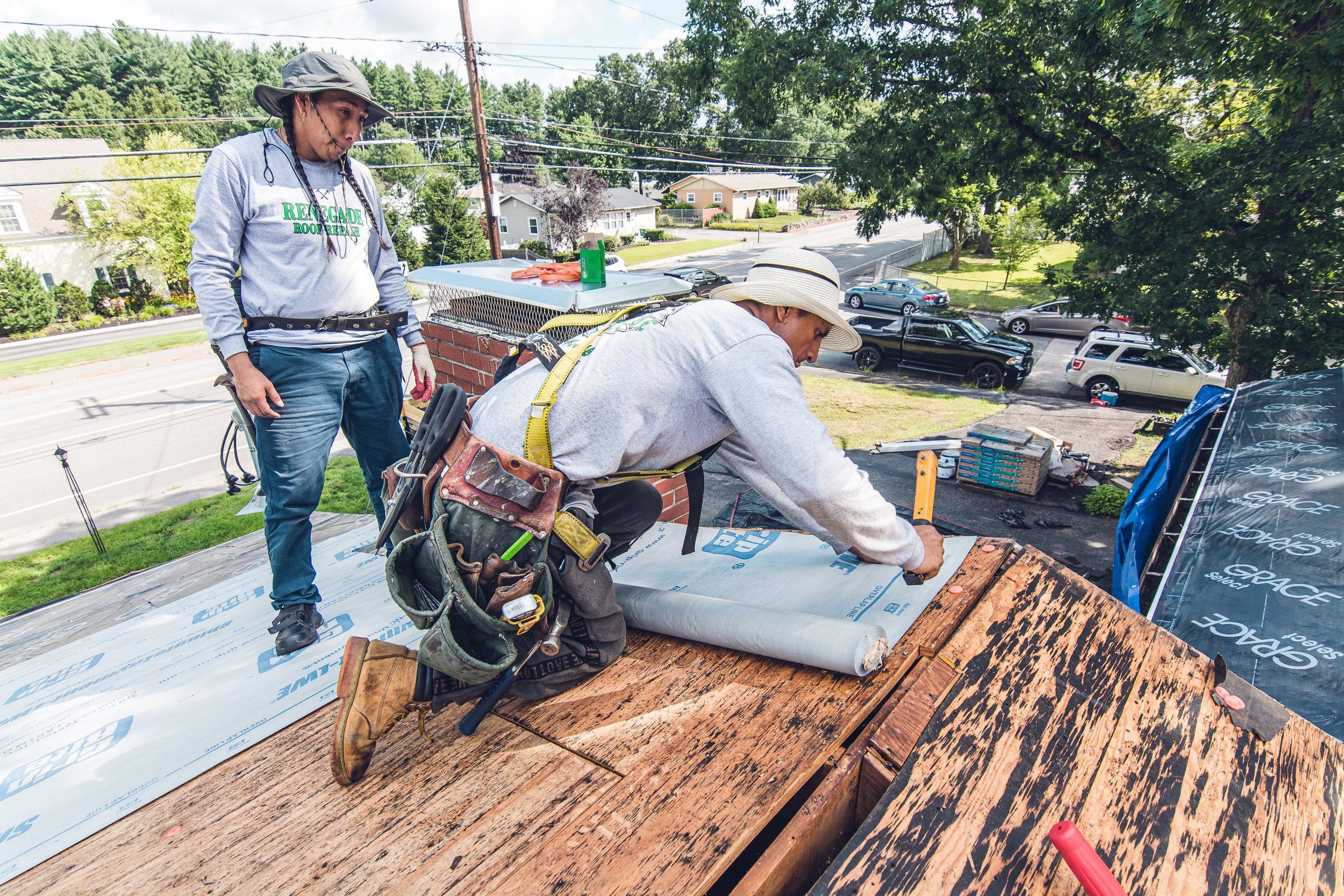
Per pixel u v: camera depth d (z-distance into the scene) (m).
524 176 55.72
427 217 40.44
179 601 2.58
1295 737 1.38
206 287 1.91
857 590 1.94
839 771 1.34
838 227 59.66
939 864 1.14
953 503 10.48
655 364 1.40
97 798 1.56
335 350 2.15
